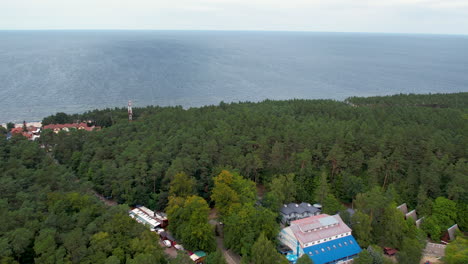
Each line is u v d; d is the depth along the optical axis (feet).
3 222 219.41
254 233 254.27
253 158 353.10
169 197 300.81
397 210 280.51
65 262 199.11
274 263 228.02
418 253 242.37
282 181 321.93
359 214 272.51
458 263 227.81
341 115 525.75
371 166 329.72
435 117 498.69
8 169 322.75
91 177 356.18
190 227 258.16
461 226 286.87
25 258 211.00
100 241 215.51
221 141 388.16
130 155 358.84
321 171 350.23
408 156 351.05
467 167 306.14
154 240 238.27
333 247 253.85
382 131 410.93
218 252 232.53
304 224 262.26
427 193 312.71
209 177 339.57
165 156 360.89
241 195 296.10
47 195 266.77
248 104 630.74
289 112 552.82
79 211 253.24
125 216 240.32
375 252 238.27
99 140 428.15
